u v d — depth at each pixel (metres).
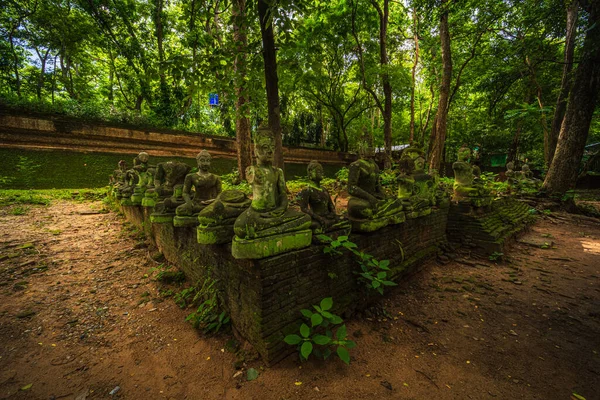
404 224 4.96
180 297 3.95
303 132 23.38
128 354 2.94
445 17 11.84
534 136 20.80
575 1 9.59
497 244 6.07
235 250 2.62
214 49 4.81
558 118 14.56
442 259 5.91
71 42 16.19
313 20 12.73
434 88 21.14
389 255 4.64
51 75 17.70
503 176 20.84
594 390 2.58
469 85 18.56
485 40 14.20
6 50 15.30
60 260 4.94
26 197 8.98
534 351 3.15
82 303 3.79
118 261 5.16
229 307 3.31
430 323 3.70
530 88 16.83
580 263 6.00
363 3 13.16
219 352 3.01
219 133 20.12
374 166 4.41
